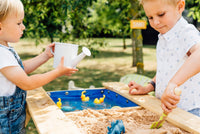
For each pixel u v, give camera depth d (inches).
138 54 165.6
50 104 48.0
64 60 48.8
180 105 51.4
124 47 487.2
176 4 45.8
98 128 39.5
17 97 44.8
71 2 114.2
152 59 342.0
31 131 108.3
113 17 496.4
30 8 136.1
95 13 514.9
